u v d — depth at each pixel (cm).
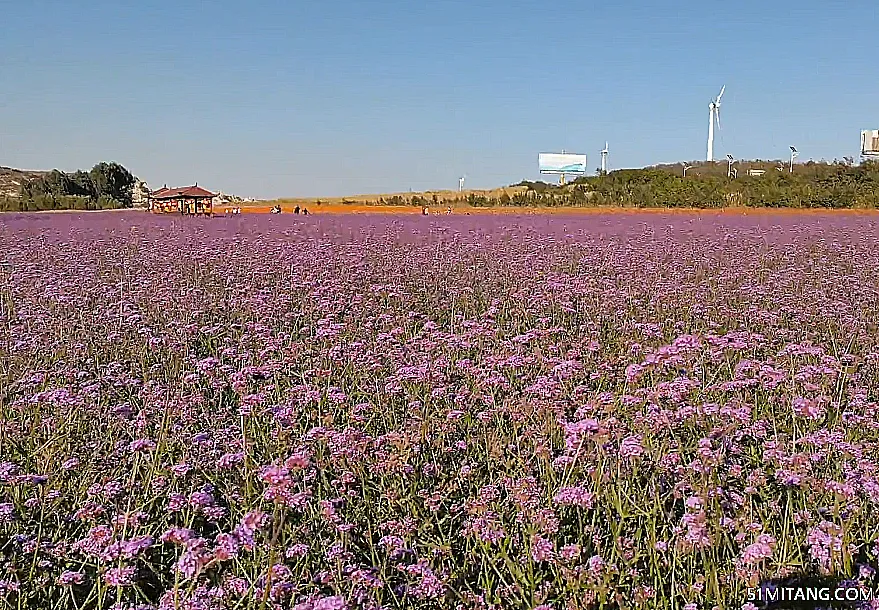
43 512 388
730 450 448
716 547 341
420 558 348
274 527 329
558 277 1259
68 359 686
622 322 882
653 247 1812
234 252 1692
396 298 1059
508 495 396
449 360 672
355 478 424
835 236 2170
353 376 646
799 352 662
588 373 644
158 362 715
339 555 341
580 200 5091
